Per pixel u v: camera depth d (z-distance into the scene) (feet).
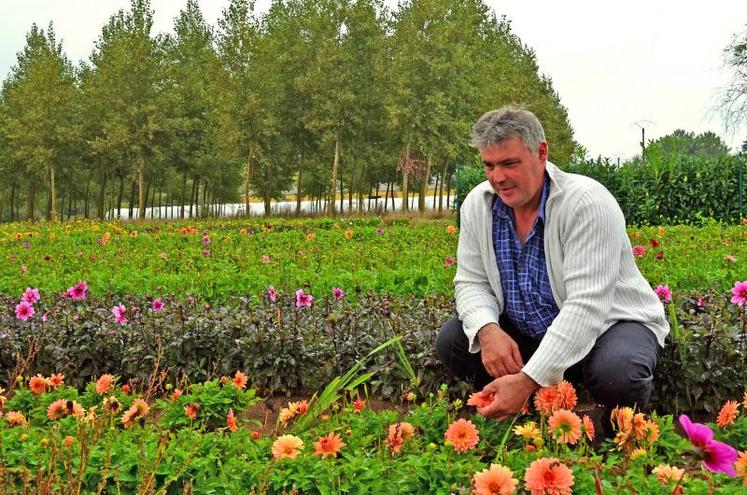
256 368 15.12
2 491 7.77
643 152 58.39
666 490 7.30
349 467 8.05
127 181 151.43
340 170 119.65
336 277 22.06
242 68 103.30
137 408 9.77
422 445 9.56
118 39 107.24
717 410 12.58
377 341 14.93
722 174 54.24
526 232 10.77
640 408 10.37
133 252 37.40
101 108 109.50
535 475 6.48
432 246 36.83
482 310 10.84
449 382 13.56
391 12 106.63
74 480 7.44
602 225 10.09
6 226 69.46
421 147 103.45
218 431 10.32
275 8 111.65
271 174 115.34
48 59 110.83
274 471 8.16
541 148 10.02
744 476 6.87
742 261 24.62
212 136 113.19
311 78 102.99
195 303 18.58
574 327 9.73
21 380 13.99
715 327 13.32
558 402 8.89
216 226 65.51
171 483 8.39
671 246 29.81
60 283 23.73
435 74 102.94
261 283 21.66
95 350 16.05
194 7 127.24
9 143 113.70
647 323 10.58
